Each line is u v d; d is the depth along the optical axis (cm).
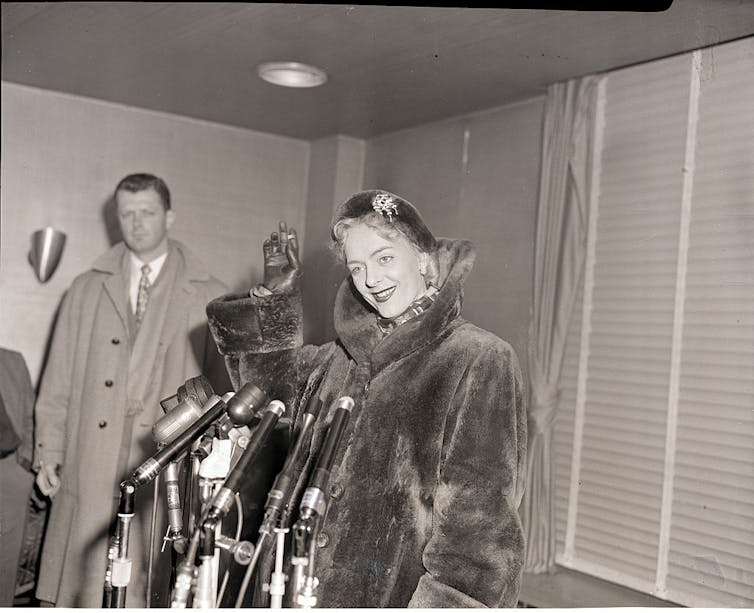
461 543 116
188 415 103
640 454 178
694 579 167
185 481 112
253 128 187
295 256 145
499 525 117
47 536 157
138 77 176
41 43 165
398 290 131
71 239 178
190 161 186
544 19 159
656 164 178
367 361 128
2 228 174
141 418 162
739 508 162
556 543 188
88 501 157
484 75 177
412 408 123
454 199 188
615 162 186
